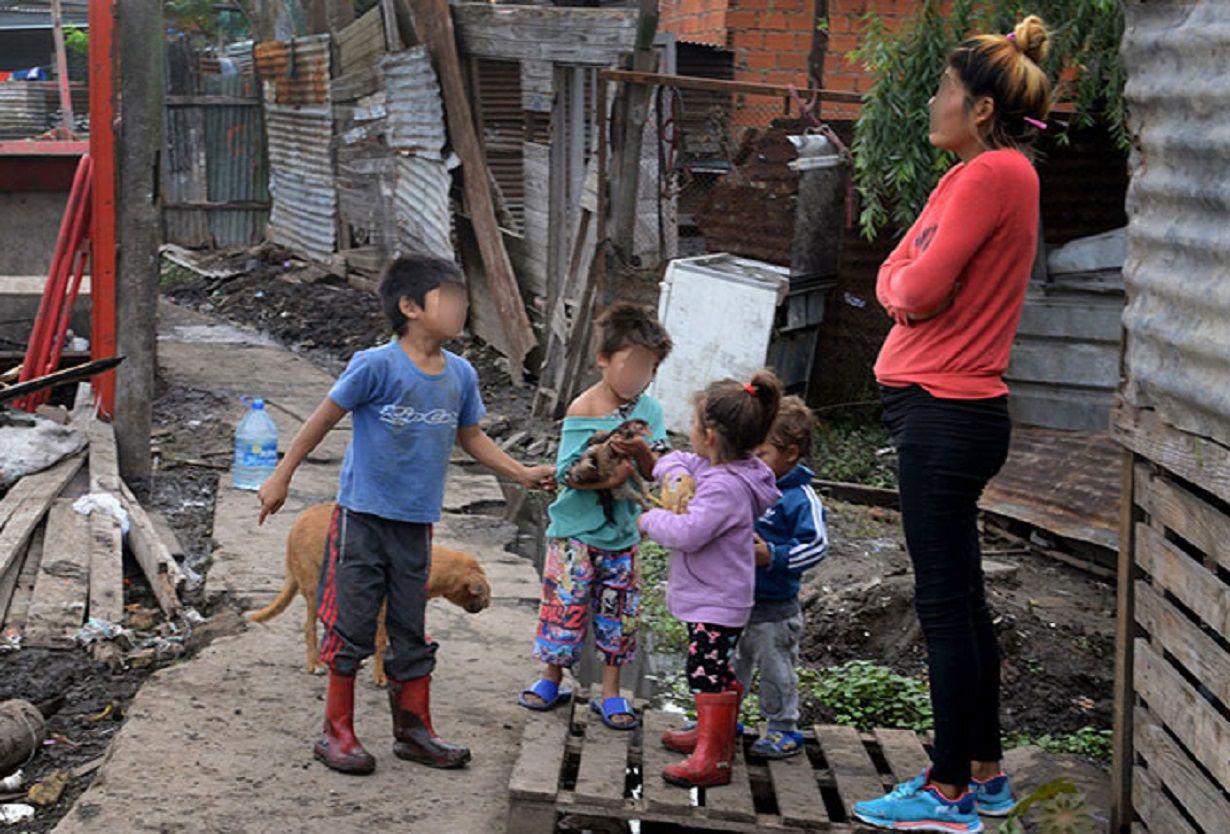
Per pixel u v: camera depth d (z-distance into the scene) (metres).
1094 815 4.48
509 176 16.86
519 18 12.80
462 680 5.68
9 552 6.47
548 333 12.95
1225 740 3.42
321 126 18.84
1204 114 3.58
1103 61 9.41
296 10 25.20
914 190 9.86
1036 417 9.45
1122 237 9.05
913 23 9.65
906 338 4.09
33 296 10.77
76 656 5.87
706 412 4.28
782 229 10.60
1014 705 5.82
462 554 5.29
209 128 22.45
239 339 15.66
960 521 4.04
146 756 4.67
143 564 7.04
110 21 8.50
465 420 4.78
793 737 4.65
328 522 5.41
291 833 4.21
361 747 4.68
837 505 9.12
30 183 12.41
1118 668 4.20
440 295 4.46
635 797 4.46
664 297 10.66
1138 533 4.11
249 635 5.98
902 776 4.46
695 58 14.66
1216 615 3.48
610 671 4.82
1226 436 3.43
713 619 4.27
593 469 4.64
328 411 4.45
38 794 4.68
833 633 6.51
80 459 8.22
